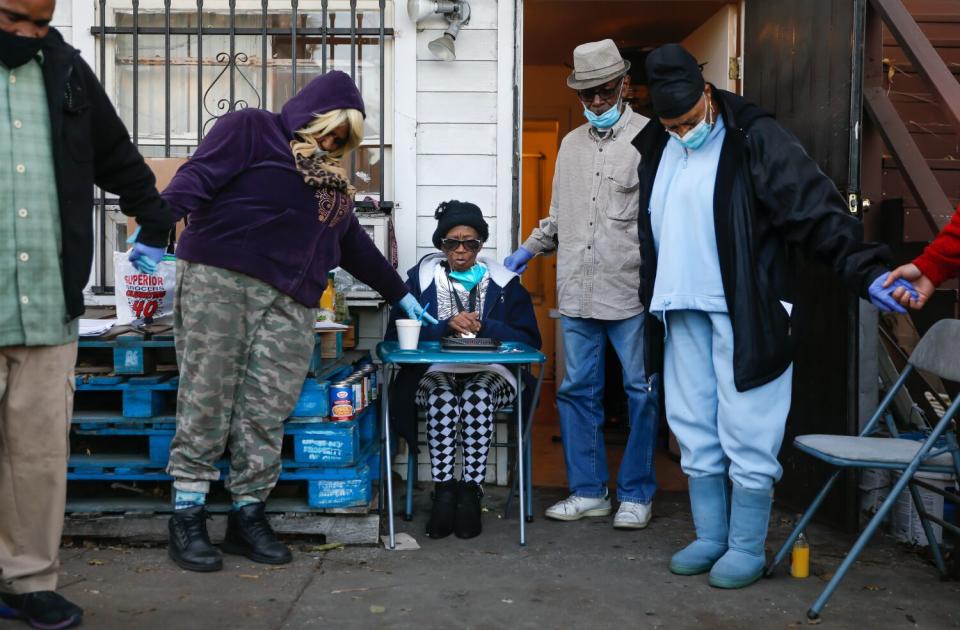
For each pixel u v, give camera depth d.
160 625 2.82
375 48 4.67
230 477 3.49
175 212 3.07
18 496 2.68
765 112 3.23
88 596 3.06
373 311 4.69
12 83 2.51
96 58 4.60
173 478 3.62
